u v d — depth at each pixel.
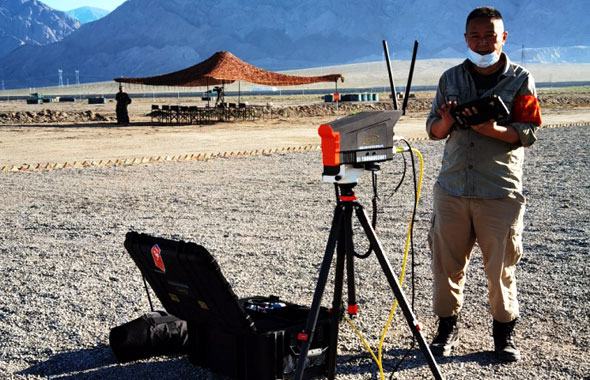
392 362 4.35
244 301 4.56
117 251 7.76
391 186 12.73
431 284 6.14
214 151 20.69
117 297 5.93
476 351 4.52
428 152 19.19
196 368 4.32
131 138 26.08
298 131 29.62
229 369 4.01
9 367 4.44
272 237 8.40
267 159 18.31
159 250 3.88
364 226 3.57
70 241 8.41
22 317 5.45
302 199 11.41
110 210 10.70
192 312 4.07
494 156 4.13
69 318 5.39
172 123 36.25
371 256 7.23
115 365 4.42
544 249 7.42
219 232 8.78
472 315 5.27
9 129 31.36
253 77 38.91
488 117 3.83
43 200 11.86
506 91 4.04
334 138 3.36
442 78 4.29
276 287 6.16
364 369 4.25
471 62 4.14
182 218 9.88
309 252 7.55
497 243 4.17
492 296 4.29
